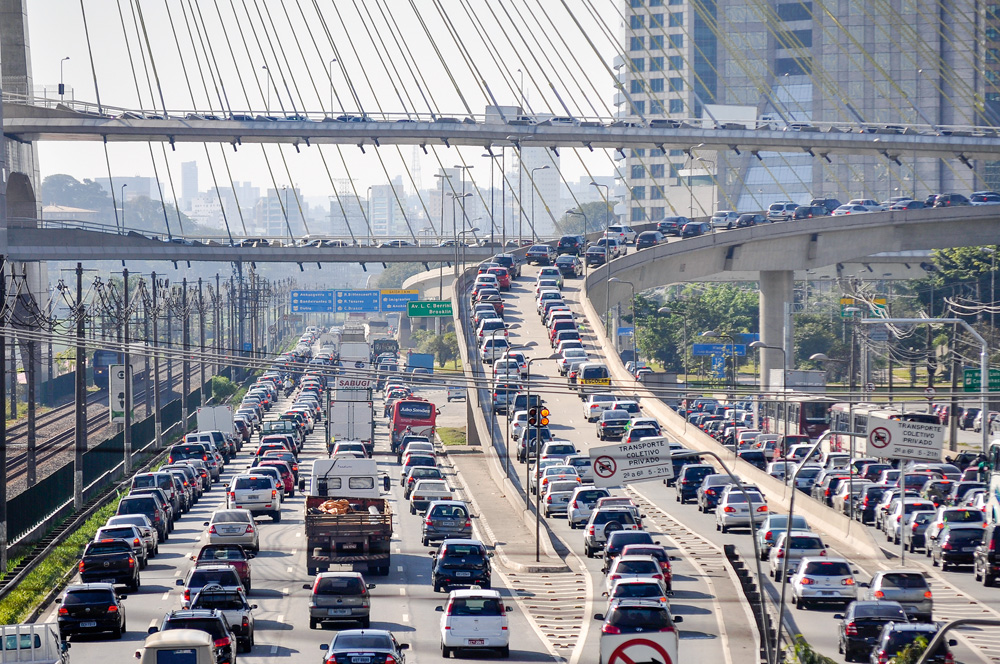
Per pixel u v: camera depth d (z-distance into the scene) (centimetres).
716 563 14938
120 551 13038
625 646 7144
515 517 19838
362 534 14012
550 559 15550
